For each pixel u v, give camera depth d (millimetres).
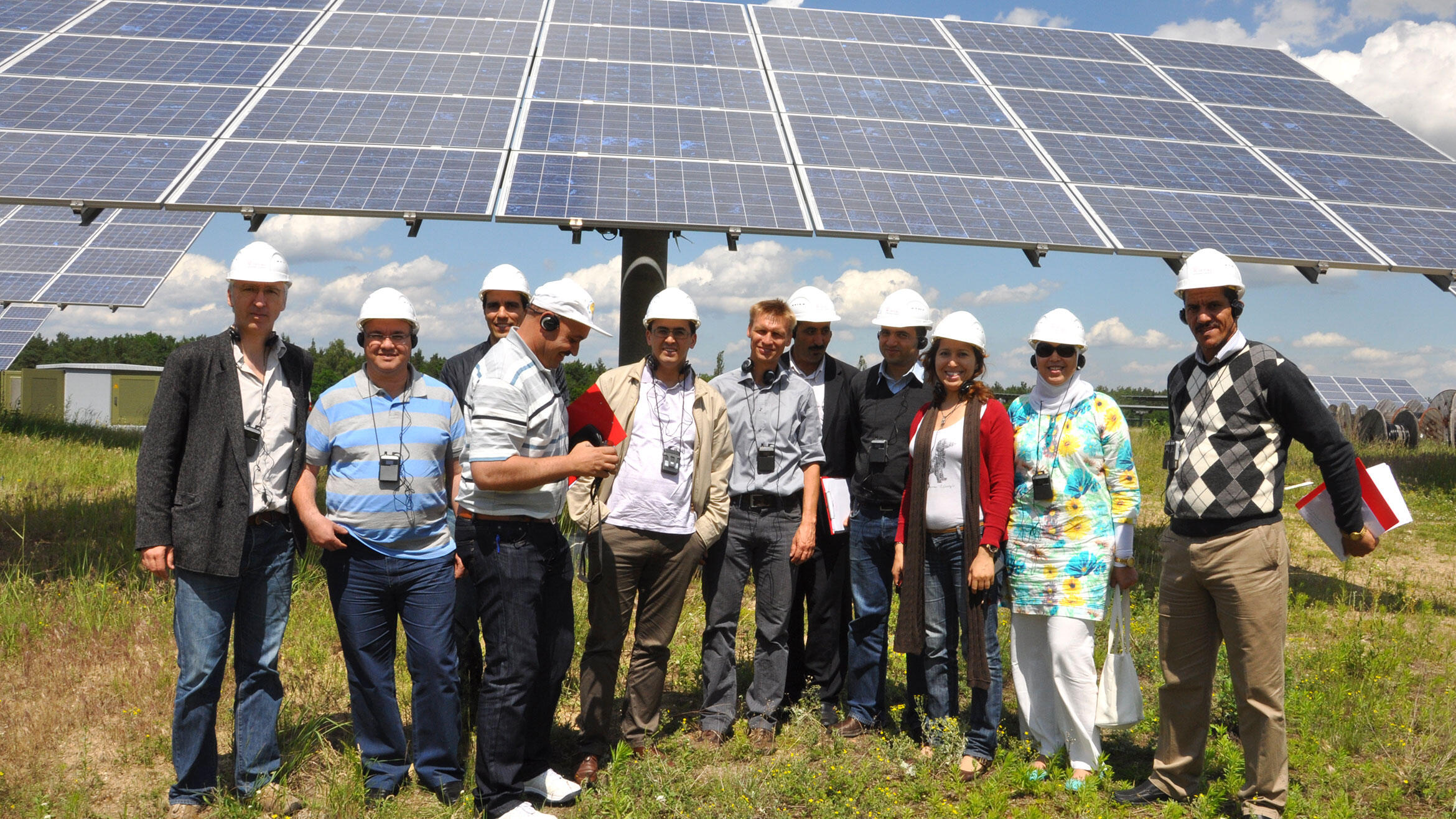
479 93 9391
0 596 6656
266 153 7906
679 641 6848
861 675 5328
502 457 4027
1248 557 4094
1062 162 9352
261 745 4395
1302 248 8195
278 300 4289
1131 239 7977
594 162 8234
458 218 7152
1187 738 4473
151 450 4121
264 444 4301
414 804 4434
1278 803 4148
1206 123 10859
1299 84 12469
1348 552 4324
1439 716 5387
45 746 4840
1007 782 4617
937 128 9766
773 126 9375
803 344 5605
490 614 4242
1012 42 12570
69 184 7160
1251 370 4125
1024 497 4758
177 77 9227
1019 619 4891
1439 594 8617
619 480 4863
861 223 7656
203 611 4168
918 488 4895
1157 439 19844
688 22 11766
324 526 4285
